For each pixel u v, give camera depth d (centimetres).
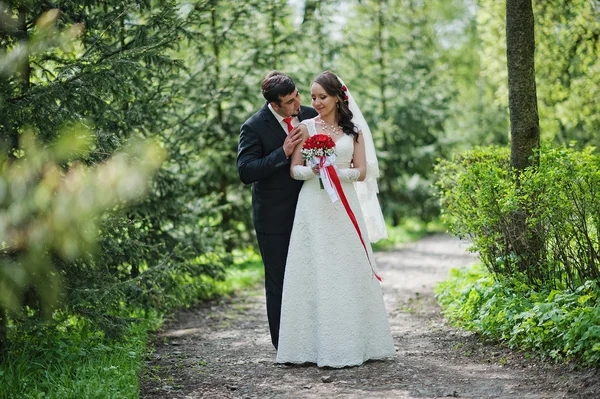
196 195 941
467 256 1292
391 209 1828
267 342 612
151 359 550
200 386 465
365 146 540
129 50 510
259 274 1064
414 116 1802
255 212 539
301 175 502
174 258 734
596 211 504
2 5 447
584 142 1232
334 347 493
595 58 1021
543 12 991
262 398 430
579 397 391
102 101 505
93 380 446
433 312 714
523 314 505
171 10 565
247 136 531
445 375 463
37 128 455
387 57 1870
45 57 495
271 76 518
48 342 509
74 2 523
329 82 505
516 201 527
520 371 458
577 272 552
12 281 325
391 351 516
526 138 586
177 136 755
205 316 762
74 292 488
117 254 580
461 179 594
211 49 1005
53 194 319
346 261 501
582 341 441
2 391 427
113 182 289
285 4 1127
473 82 2542
